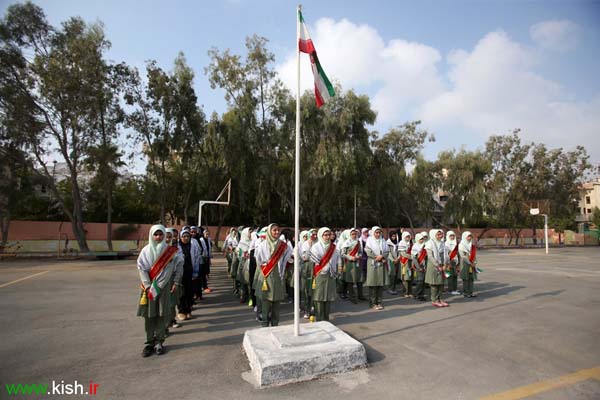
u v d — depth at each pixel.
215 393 3.85
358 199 28.17
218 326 6.43
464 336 5.82
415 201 34.59
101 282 11.17
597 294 9.52
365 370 4.44
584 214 57.62
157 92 23.53
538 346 5.33
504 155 39.09
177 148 24.44
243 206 26.61
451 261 9.51
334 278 6.43
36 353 4.99
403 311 7.64
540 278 12.65
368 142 26.02
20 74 19.66
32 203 24.39
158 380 4.16
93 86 20.94
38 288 10.02
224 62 24.61
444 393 3.84
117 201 29.80
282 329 5.21
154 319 5.05
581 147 40.34
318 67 5.62
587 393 3.86
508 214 39.94
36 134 20.27
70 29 20.53
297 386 4.02
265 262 5.89
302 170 24.91
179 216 30.50
